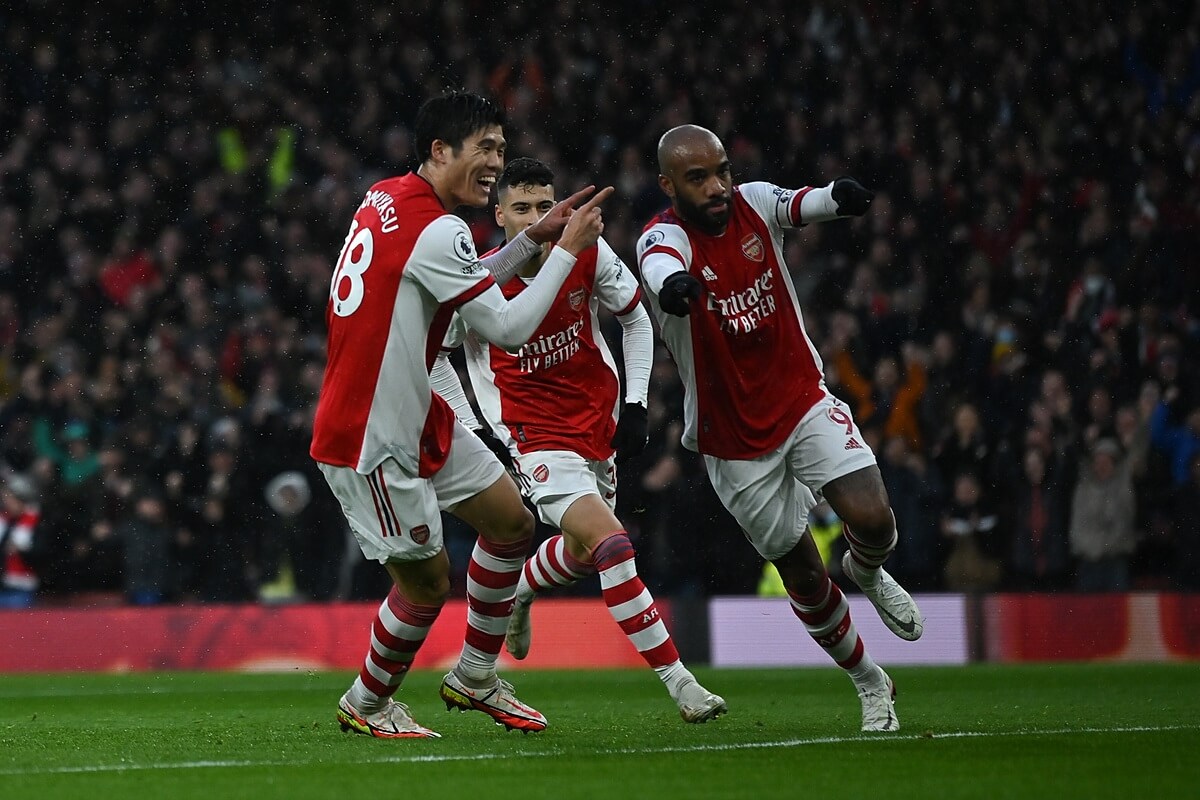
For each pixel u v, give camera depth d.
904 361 29.62
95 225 36.12
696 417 12.57
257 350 32.09
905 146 35.66
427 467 11.12
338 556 27.83
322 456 11.07
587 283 13.89
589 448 13.84
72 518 28.41
